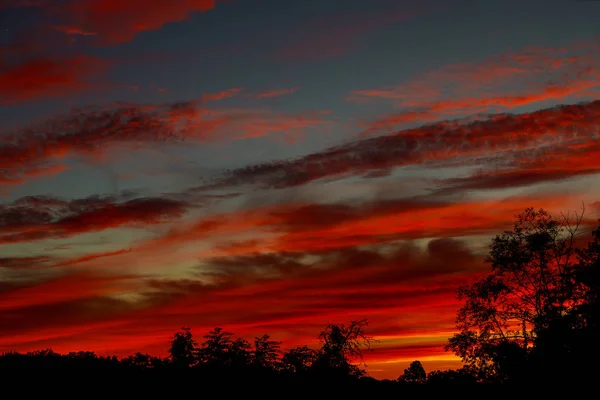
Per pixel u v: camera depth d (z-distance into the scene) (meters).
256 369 45.59
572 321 40.69
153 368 45.94
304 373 46.25
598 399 38.94
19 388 39.06
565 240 42.97
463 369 44.28
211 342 46.50
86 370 43.72
